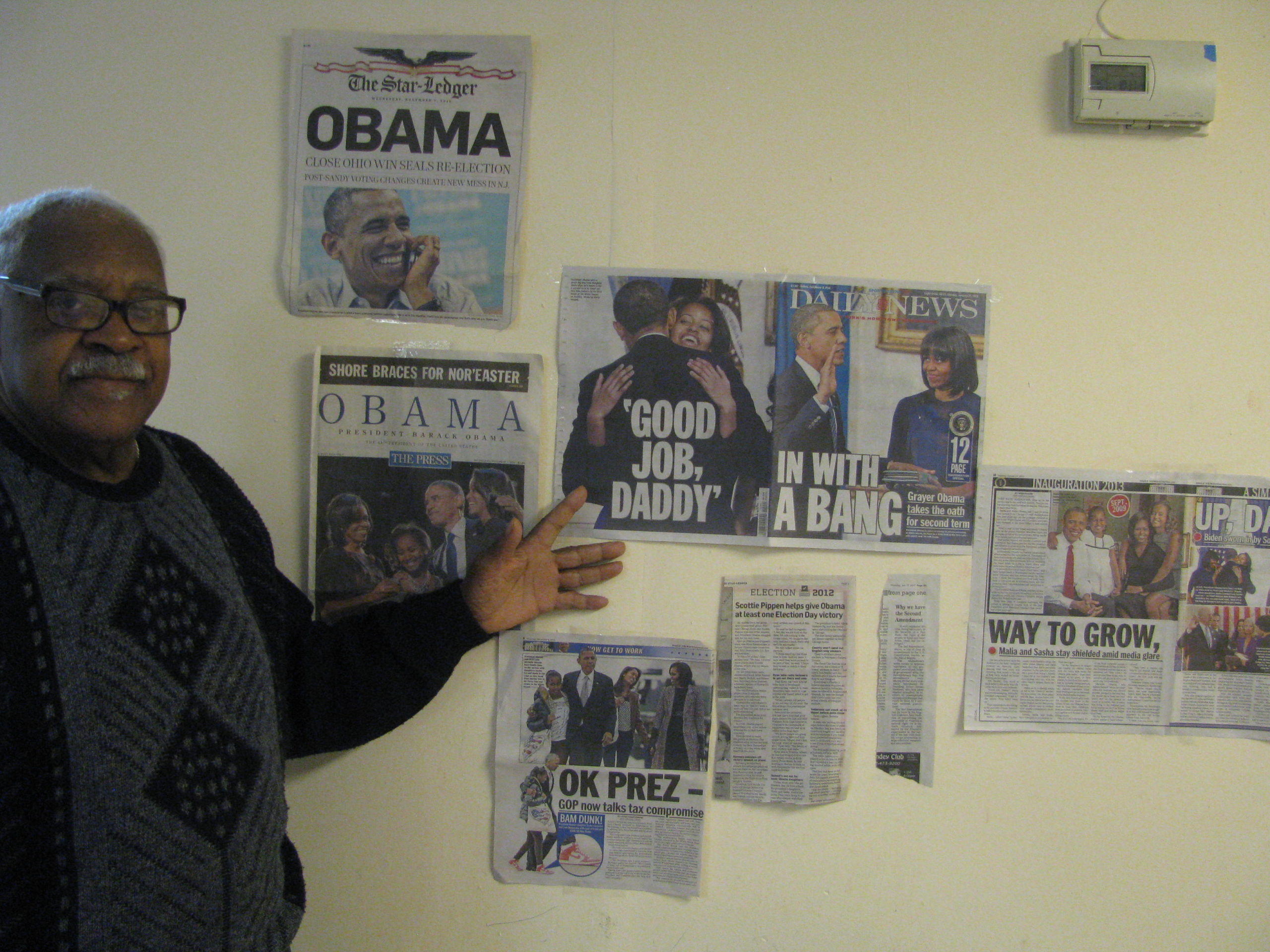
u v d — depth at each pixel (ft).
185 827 1.91
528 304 2.85
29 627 1.71
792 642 2.88
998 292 2.87
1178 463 2.88
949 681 2.89
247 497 2.73
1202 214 2.88
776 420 2.86
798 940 2.88
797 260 2.85
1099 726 2.90
